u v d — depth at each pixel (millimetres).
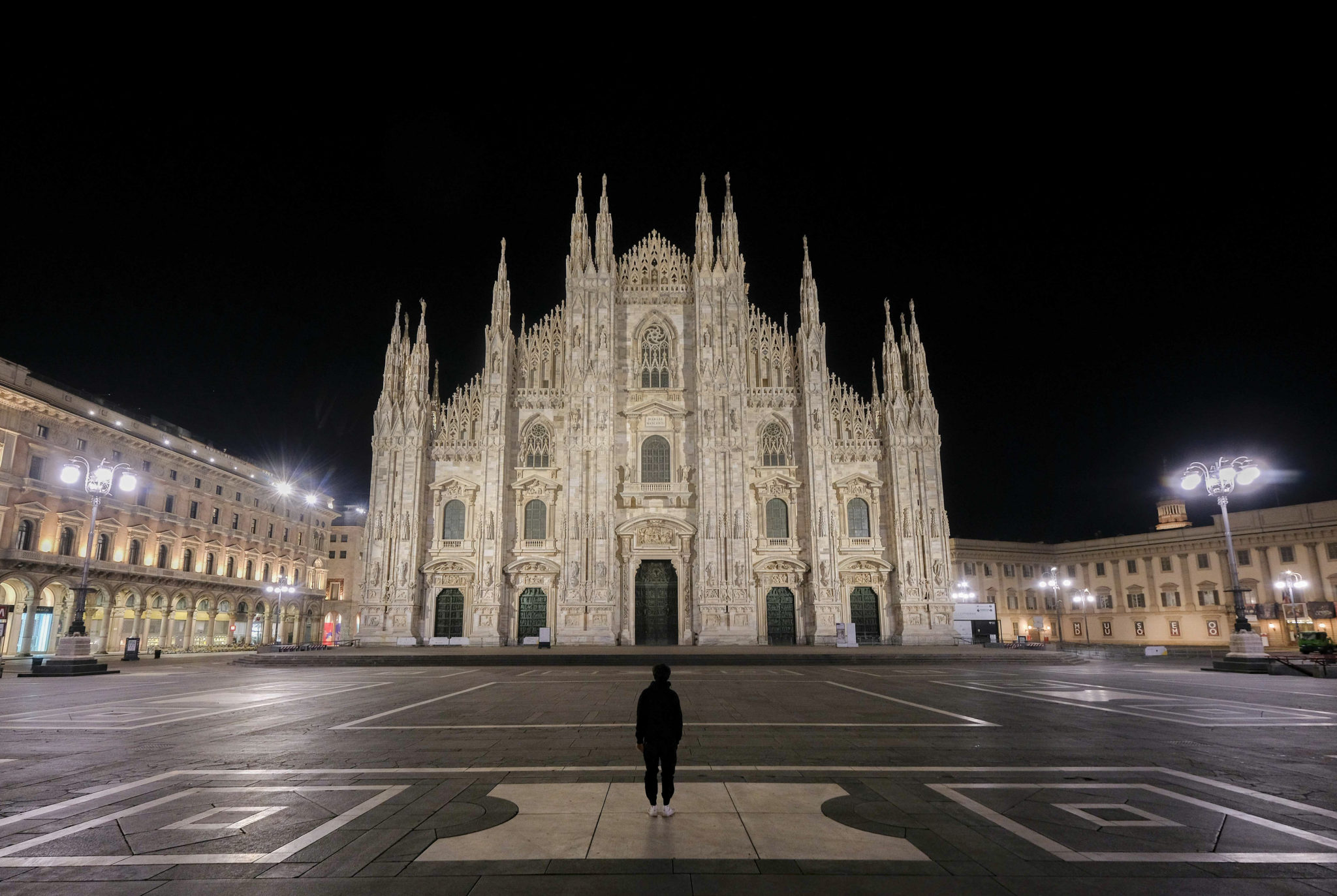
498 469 64812
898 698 26219
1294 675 37031
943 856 8852
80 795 11922
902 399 67188
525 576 64438
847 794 11797
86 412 62875
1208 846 9195
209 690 29797
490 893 7699
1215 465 40906
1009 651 55219
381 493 64562
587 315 67750
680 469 66125
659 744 10633
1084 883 7945
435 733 18141
